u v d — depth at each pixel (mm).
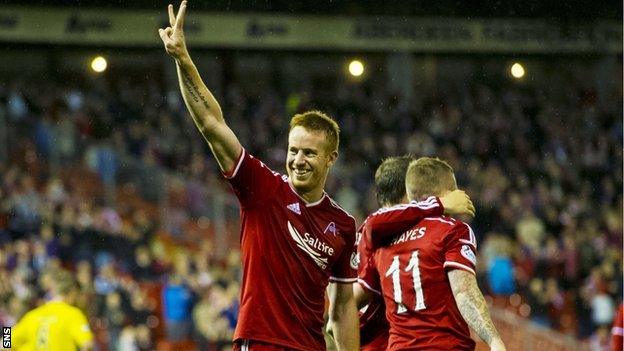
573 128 52188
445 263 8914
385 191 9797
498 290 33531
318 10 52125
